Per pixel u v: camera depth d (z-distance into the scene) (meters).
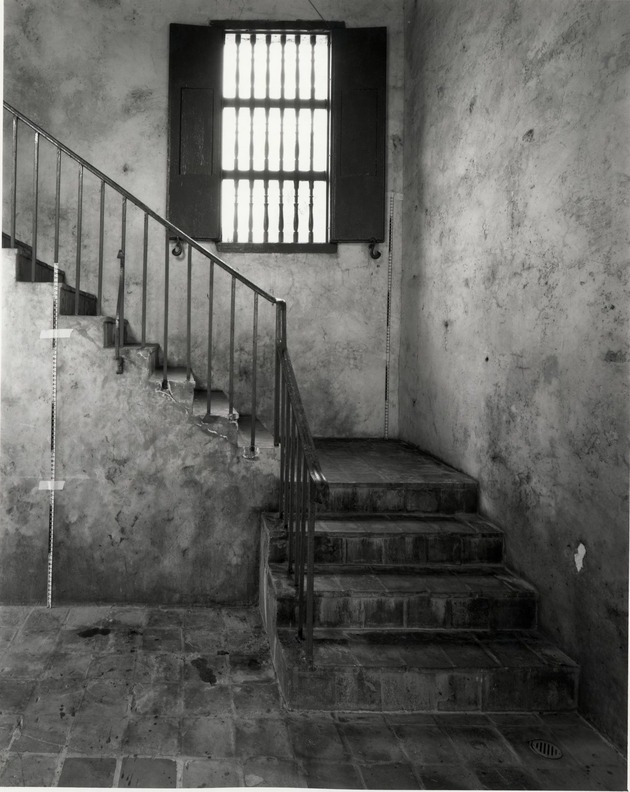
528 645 3.06
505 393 3.71
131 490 3.99
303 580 3.08
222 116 6.05
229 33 6.06
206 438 4.01
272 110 6.13
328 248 6.12
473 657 2.92
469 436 4.31
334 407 6.20
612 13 2.64
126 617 3.82
